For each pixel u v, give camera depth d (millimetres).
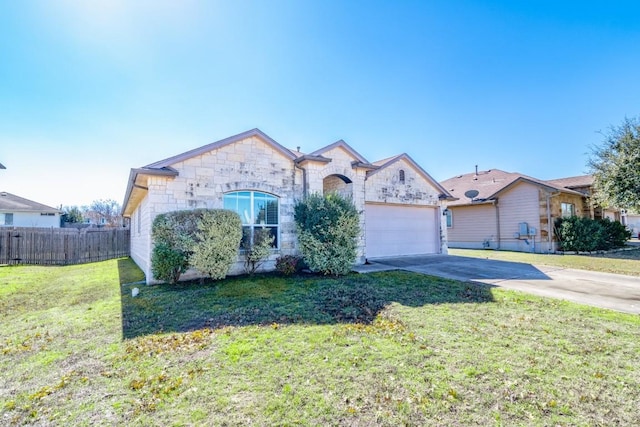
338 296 6949
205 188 9445
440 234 15531
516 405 2904
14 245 15250
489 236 19531
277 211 10719
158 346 4355
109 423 2744
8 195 29391
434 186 15438
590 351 3998
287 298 6848
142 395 3158
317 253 9336
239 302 6594
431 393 3105
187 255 8414
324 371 3570
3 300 7375
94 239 17594
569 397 3020
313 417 2779
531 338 4434
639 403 2920
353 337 4559
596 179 17062
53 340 4707
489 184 21328
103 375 3582
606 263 12000
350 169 12078
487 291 7250
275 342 4414
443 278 8852
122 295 7527
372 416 2783
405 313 5668
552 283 8172
